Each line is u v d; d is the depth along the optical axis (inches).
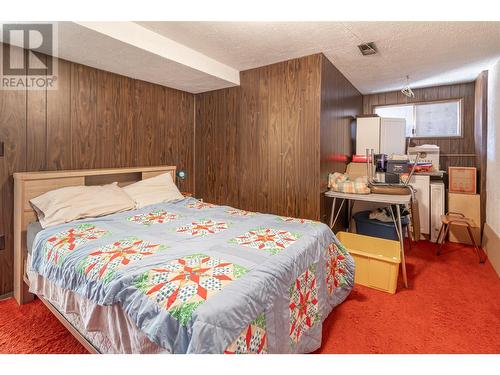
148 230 76.0
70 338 69.4
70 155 100.0
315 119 110.3
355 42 99.1
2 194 85.7
